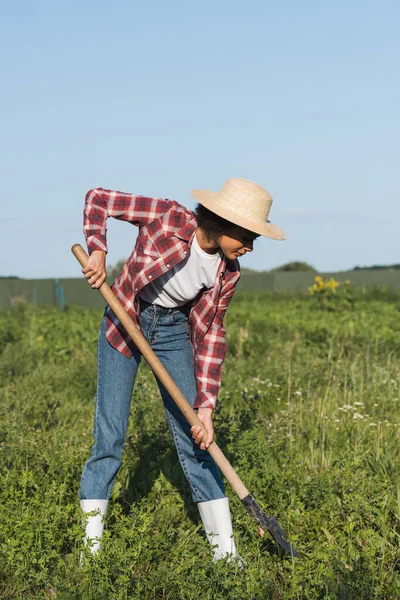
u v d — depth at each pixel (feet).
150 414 21.16
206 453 14.35
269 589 12.98
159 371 13.56
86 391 28.84
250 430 18.93
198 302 14.23
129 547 13.93
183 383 14.28
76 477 17.46
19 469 17.97
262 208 13.28
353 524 15.24
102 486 14.19
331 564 13.34
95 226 13.65
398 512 15.88
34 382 29.86
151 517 15.53
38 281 115.65
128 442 19.60
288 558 13.74
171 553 14.01
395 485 17.16
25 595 12.71
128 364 14.25
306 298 107.65
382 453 19.10
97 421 14.33
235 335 41.75
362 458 18.93
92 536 13.84
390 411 24.82
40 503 15.10
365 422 22.44
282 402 26.08
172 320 14.21
